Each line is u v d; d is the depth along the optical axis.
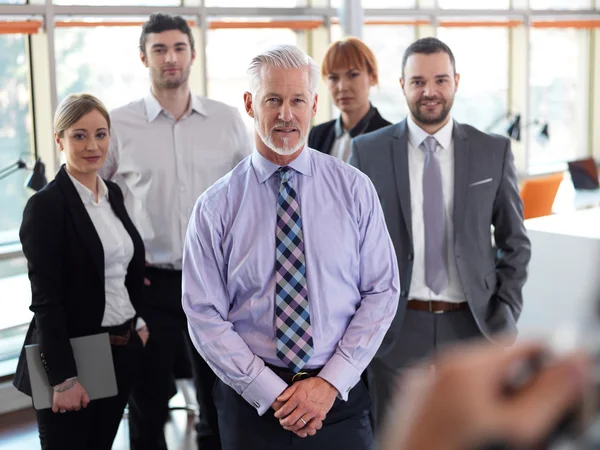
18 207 5.88
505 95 9.08
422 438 0.40
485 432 0.39
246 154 3.84
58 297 2.89
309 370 2.39
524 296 4.95
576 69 9.63
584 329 0.39
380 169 3.17
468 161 3.09
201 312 2.43
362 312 2.44
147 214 3.67
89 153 2.94
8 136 5.82
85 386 2.94
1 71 5.74
